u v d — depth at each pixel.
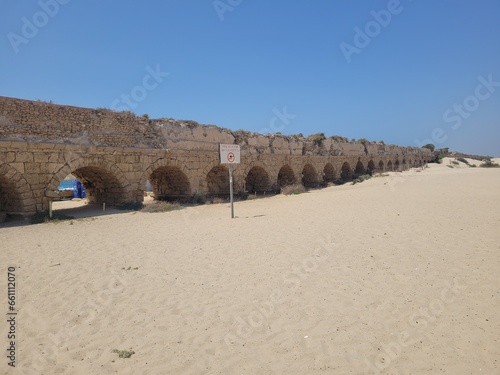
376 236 10.56
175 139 24.23
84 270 8.57
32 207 16.67
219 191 29.31
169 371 4.39
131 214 19.09
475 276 6.89
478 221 11.76
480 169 53.44
